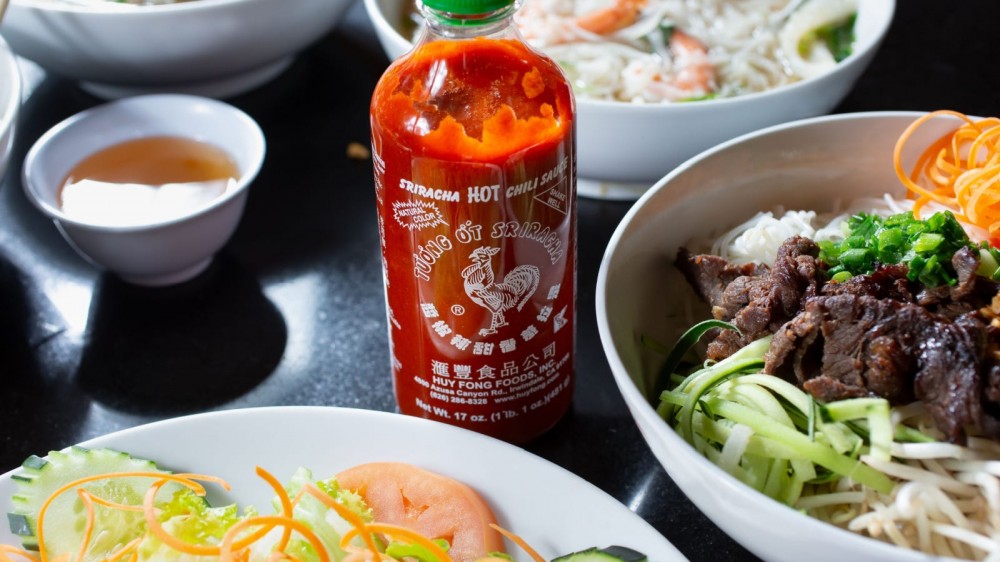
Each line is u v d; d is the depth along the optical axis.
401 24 0.79
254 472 0.54
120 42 0.69
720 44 0.74
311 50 0.82
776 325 0.52
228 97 0.77
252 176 0.63
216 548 0.48
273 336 0.63
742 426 0.51
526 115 0.50
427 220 0.51
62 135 0.65
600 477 0.57
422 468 0.54
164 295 0.65
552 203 0.51
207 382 0.61
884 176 0.60
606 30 0.74
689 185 0.57
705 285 0.56
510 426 0.56
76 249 0.66
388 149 0.50
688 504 0.55
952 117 0.58
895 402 0.50
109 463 0.53
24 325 0.64
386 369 0.61
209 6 0.68
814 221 0.60
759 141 0.58
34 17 0.68
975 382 0.48
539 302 0.53
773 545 0.47
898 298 0.51
